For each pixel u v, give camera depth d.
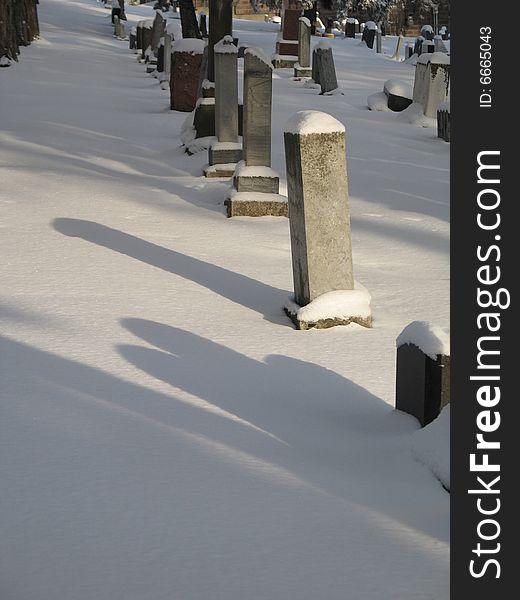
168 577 3.62
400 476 4.70
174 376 6.26
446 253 10.58
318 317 7.58
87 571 3.66
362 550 3.85
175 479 4.56
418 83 22.53
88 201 12.48
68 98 25.39
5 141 17.84
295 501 4.33
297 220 7.79
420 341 5.40
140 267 9.17
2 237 10.17
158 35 35.78
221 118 14.74
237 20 64.31
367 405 5.92
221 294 8.45
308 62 32.72
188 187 13.92
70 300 7.98
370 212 12.65
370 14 63.47
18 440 5.05
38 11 58.22
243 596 3.48
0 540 3.91
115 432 5.19
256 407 5.75
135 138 18.86
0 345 6.77
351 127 21.28
